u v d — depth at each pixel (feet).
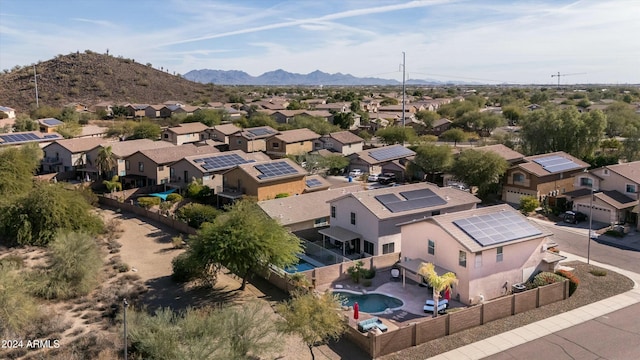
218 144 318.24
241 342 83.35
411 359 88.22
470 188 223.10
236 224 119.96
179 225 170.71
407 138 325.62
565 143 258.98
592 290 118.42
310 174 238.89
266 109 479.82
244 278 121.60
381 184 244.42
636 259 140.46
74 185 217.56
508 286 118.01
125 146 244.42
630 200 178.09
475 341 94.27
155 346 82.38
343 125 407.23
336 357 89.25
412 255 127.54
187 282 126.00
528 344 92.84
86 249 123.95
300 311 86.02
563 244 154.40
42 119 382.01
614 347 91.15
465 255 111.75
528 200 189.67
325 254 141.28
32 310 100.68
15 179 184.03
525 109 479.82
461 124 419.74
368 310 110.93
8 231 153.69
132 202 199.21
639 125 319.88
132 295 116.88
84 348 90.74
